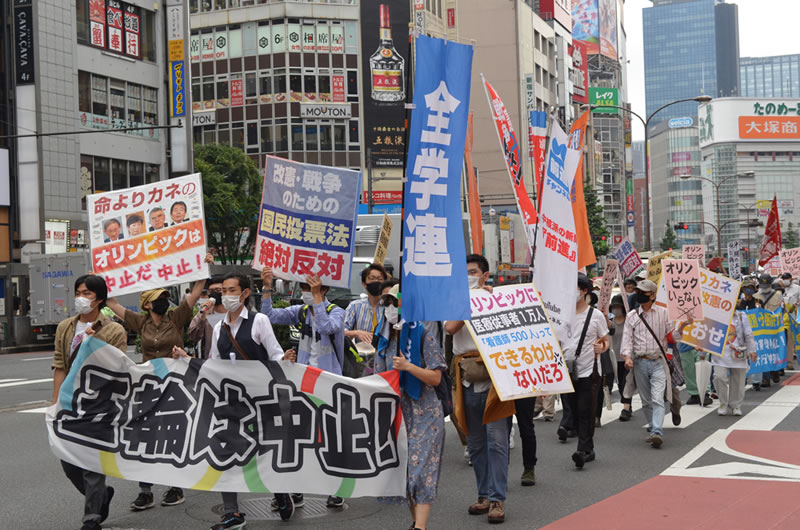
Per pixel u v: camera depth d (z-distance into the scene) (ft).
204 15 195.62
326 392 21.35
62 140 125.08
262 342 22.22
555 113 29.86
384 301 21.58
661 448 33.68
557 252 29.55
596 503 24.80
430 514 24.09
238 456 21.57
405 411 20.86
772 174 570.87
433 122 20.44
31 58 122.11
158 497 26.61
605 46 393.91
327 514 24.22
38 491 27.53
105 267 25.22
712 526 21.86
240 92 193.26
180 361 22.20
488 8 243.81
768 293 58.65
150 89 141.79
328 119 191.21
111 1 134.41
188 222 25.18
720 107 574.97
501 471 23.04
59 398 21.68
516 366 23.59
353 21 192.65
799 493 25.34
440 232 20.49
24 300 117.50
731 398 42.50
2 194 121.29
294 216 26.22
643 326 34.71
